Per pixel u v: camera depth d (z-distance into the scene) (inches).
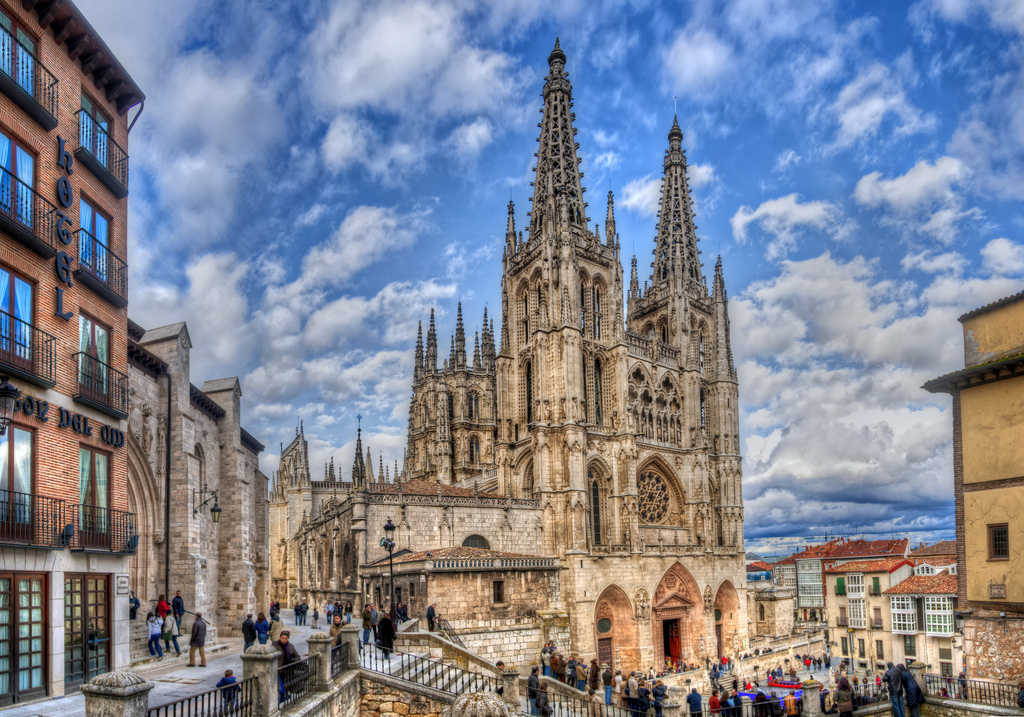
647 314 4830.2
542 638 2810.0
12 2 1173.7
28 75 1197.1
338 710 1125.1
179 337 1931.6
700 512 4229.8
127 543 1354.6
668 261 4771.2
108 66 1413.6
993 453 1664.6
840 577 4468.5
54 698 1099.9
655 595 3779.5
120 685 639.1
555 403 3698.3
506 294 4266.7
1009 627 1590.8
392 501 3105.3
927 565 4315.9
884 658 4097.0
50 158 1240.2
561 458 3629.4
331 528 3444.9
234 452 2305.6
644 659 3592.5
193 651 1405.0
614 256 4175.7
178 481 1876.2
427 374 5270.7
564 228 3860.7
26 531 1098.1
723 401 4618.6
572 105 4382.4
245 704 853.2
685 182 5024.6
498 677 1455.5
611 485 3863.2
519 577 2869.1
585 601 3425.2
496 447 4119.1
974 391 1723.7
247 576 2222.0
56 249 1227.2
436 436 4921.3
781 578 6491.1
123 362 1444.4
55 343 1212.5
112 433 1366.9
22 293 1154.0
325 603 3400.6
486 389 5241.1
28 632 1082.7
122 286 1450.5
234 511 2266.2
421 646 1759.4
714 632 4060.0
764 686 3486.7
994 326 1723.7
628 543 3740.2
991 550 1647.4
